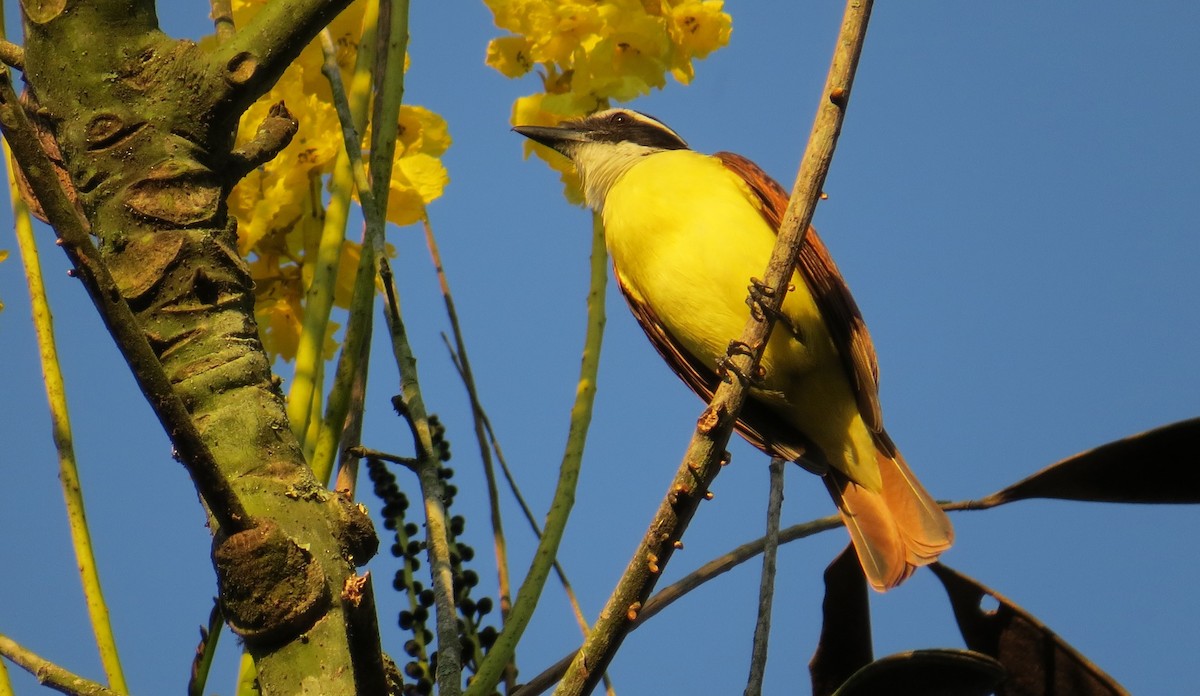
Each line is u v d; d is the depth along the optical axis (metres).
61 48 5.09
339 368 5.59
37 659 4.48
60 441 5.31
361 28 7.76
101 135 4.98
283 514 4.41
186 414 3.97
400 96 6.43
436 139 7.77
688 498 5.26
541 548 5.60
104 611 4.94
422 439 5.65
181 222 4.89
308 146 7.26
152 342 4.73
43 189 3.62
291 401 5.40
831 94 5.77
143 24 5.16
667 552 5.02
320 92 7.54
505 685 6.03
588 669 4.77
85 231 3.70
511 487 6.96
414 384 5.77
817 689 6.78
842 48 5.70
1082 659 6.27
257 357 4.83
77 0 5.11
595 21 8.05
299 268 7.29
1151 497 6.12
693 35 8.27
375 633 3.92
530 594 5.39
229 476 4.49
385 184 6.21
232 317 4.85
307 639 4.19
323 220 7.27
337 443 5.45
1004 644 6.42
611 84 8.05
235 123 5.18
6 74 3.56
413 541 6.33
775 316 5.82
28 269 5.70
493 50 8.45
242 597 4.19
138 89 5.06
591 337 6.42
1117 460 6.08
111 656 4.83
